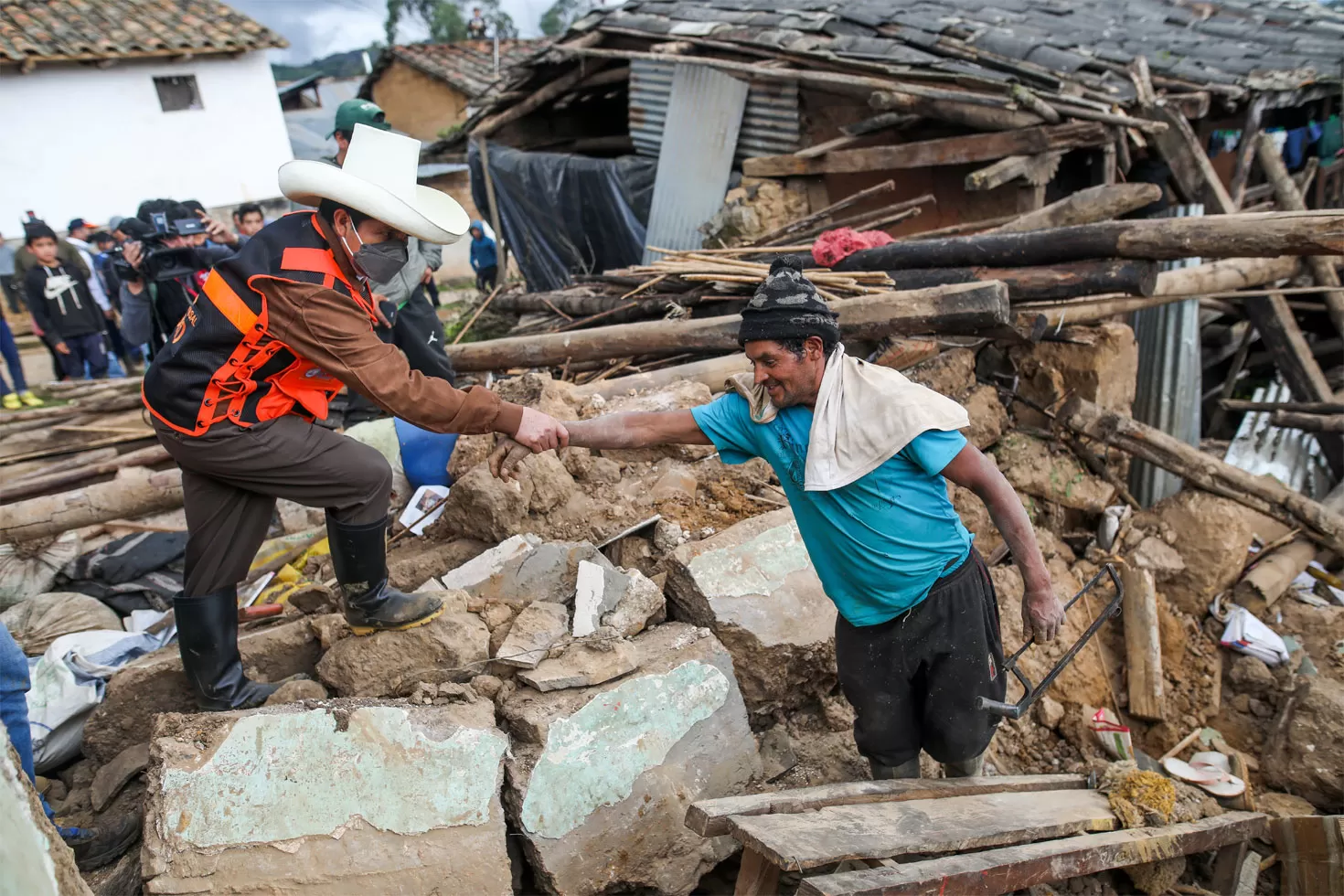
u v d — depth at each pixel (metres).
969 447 2.41
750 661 3.24
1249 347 7.10
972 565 2.64
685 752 2.90
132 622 4.14
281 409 2.59
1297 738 3.77
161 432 2.56
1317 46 8.06
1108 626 4.21
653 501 3.69
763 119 8.48
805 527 2.60
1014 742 3.88
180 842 2.32
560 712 2.74
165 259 5.42
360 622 2.91
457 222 2.61
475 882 2.44
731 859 3.10
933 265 4.89
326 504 2.70
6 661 2.49
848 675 2.77
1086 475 4.66
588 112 12.90
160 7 15.45
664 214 9.30
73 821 2.96
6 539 4.35
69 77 14.33
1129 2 9.24
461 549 3.48
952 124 7.45
